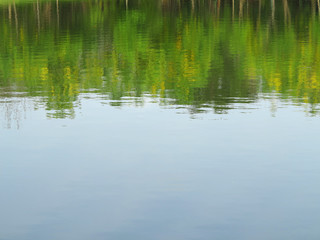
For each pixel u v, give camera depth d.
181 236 14.26
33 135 23.52
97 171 18.94
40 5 133.50
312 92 32.75
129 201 16.42
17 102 30.61
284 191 16.92
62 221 15.27
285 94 32.25
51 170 19.11
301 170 18.67
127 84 36.31
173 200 16.44
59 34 72.62
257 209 15.74
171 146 21.66
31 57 50.03
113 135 23.33
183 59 48.06
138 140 22.56
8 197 16.88
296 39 61.38
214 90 33.84
